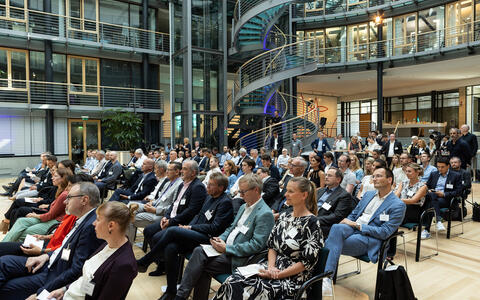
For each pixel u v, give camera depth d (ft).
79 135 45.60
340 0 51.75
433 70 44.39
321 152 32.55
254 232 8.86
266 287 7.00
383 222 10.08
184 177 12.01
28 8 41.32
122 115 43.27
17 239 11.71
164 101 52.42
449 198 15.75
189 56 44.06
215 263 8.57
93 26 45.70
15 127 41.78
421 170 13.98
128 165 31.45
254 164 15.43
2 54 40.52
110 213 6.16
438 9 46.26
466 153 19.98
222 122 47.06
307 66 39.01
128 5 48.32
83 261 7.25
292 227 7.52
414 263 12.25
